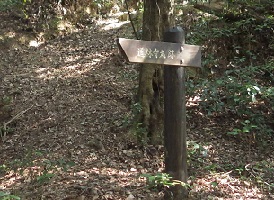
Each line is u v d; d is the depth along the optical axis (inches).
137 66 323.9
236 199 175.3
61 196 171.8
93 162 211.0
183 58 157.9
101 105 274.4
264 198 178.5
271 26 308.5
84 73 323.9
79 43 382.6
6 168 210.1
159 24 221.3
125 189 179.5
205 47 306.3
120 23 411.2
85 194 173.3
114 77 312.5
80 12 424.5
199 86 256.4
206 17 341.1
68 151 226.4
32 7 408.2
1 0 398.6
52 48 377.7
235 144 230.1
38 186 185.2
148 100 228.7
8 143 249.9
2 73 333.7
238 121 248.7
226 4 332.5
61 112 272.5
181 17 346.6
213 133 239.8
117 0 440.8
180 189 164.6
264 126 235.6
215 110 248.4
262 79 285.6
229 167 205.0
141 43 147.5
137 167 204.2
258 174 198.8
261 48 307.9
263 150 225.3
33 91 303.3
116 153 219.0
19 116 274.7
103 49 361.4
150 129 226.2
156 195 174.7
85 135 242.1
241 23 309.6
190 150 207.5
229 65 297.4
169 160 163.5
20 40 381.1
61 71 331.3
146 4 225.1
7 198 127.6
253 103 260.4
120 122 247.6
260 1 328.5
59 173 197.5
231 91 245.3
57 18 408.8
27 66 344.2
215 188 183.0
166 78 161.5
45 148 234.7
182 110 163.0
